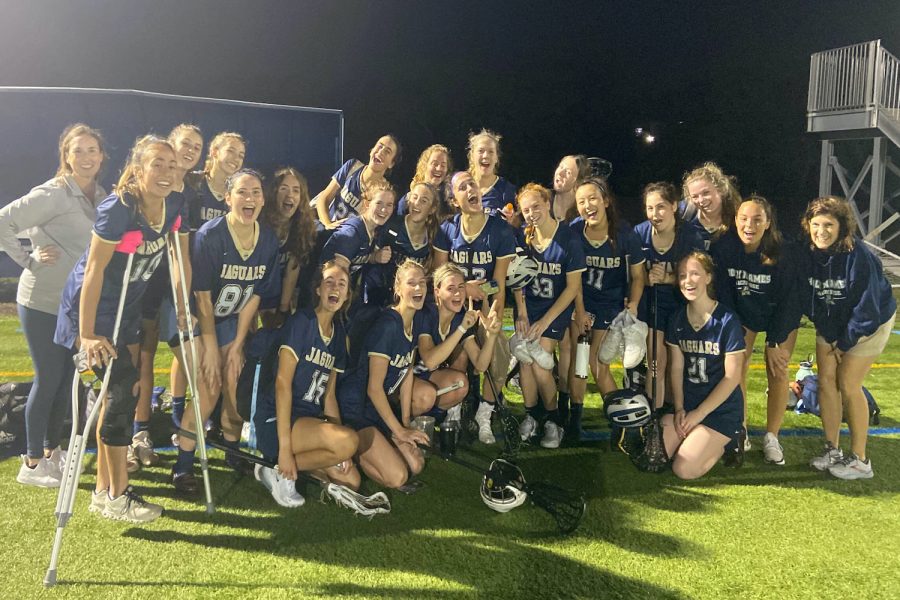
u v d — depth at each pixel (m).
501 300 4.62
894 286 12.05
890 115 12.84
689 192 4.57
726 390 4.16
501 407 4.52
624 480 4.16
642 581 3.04
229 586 2.93
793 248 4.26
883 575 3.12
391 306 4.04
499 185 5.23
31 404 3.74
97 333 3.32
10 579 2.92
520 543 3.36
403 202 4.98
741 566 3.18
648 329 4.84
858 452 4.24
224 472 4.12
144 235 3.24
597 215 4.60
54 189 3.70
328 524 3.51
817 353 4.36
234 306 3.90
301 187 4.26
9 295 9.80
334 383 3.90
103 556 3.13
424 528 3.49
